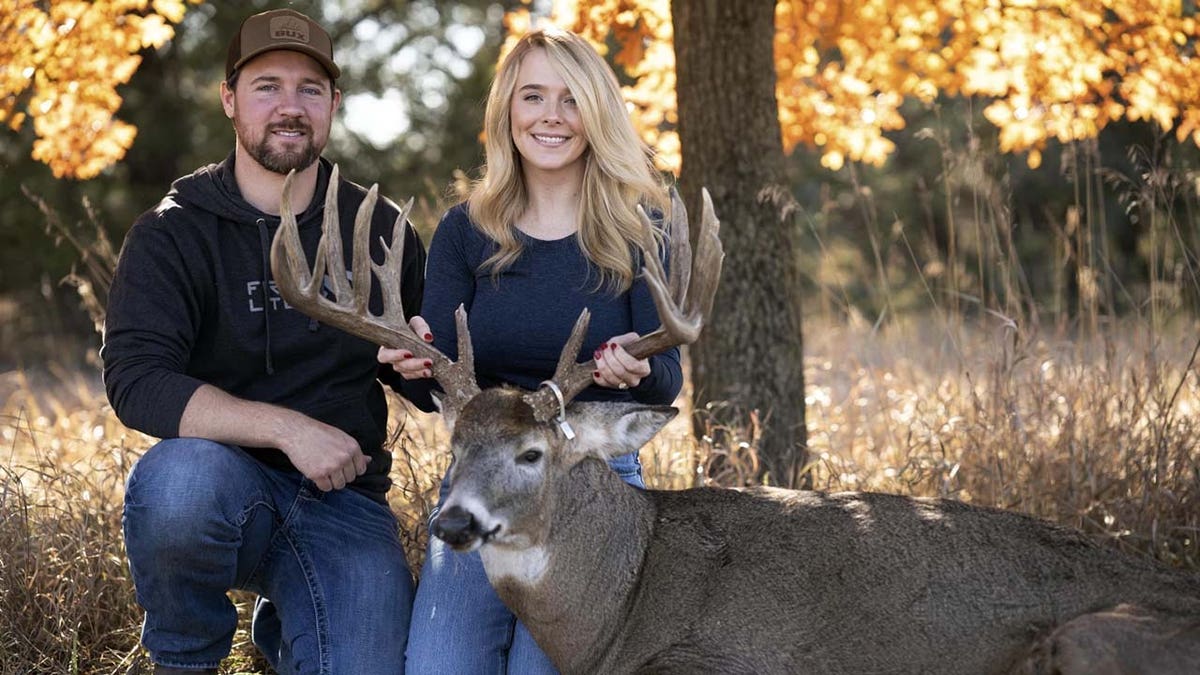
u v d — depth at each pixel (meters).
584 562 4.71
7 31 7.12
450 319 5.20
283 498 5.07
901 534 4.58
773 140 7.05
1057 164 20.98
